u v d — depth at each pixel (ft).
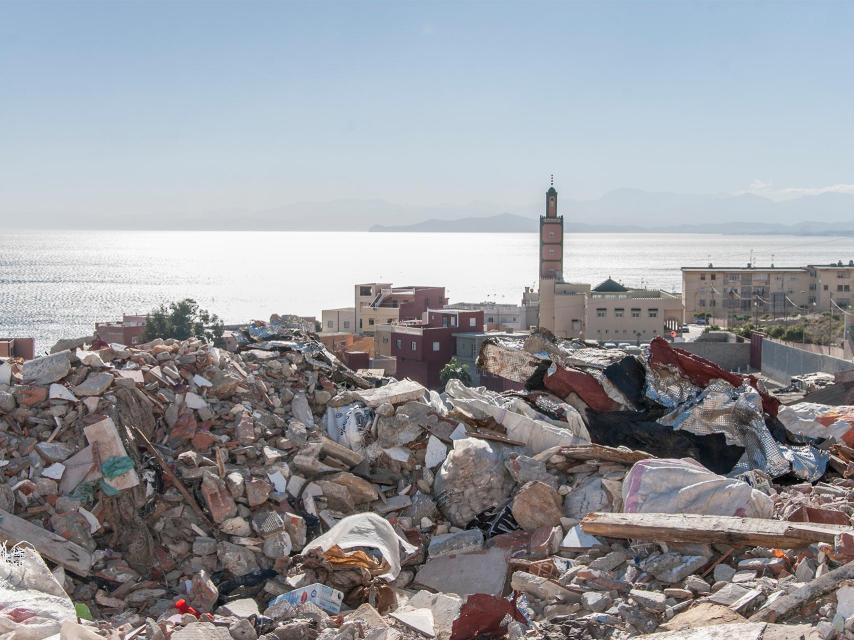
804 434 45.06
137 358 40.55
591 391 42.78
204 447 37.24
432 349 224.33
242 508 34.32
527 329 308.19
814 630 22.04
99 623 27.35
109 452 34.27
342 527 32.42
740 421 40.73
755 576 27.14
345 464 39.60
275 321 52.13
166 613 28.45
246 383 42.19
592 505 35.06
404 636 26.17
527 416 42.57
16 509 32.32
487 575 32.30
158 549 32.89
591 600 27.25
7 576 26.03
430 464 39.50
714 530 29.04
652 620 25.68
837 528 28.30
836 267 359.25
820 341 226.38
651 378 42.86
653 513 31.30
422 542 36.01
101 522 33.09
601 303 275.80
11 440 34.60
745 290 364.17
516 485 37.29
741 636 22.41
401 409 41.65
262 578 31.83
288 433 39.99
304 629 25.76
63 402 36.11
